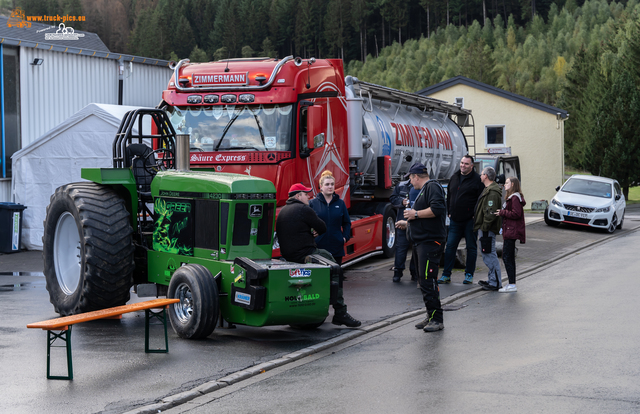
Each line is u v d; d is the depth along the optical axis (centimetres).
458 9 15300
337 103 1199
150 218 932
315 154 1129
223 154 1088
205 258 768
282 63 1099
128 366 628
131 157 874
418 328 804
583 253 1639
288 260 791
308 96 1111
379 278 1198
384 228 1447
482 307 941
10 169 1648
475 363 639
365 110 1426
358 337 770
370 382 582
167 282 814
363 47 14600
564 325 806
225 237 745
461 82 3731
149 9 13425
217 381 582
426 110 1823
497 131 3716
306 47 14612
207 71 1122
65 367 622
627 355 654
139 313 896
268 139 1082
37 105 1708
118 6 13712
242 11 14250
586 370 605
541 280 1201
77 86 1814
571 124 5584
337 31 14450
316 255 777
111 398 533
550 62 12131
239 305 716
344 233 900
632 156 4047
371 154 1397
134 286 890
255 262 722
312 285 735
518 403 514
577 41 12556
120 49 13588
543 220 2539
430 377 594
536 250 1673
